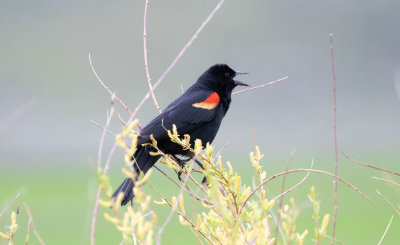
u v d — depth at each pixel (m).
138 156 4.90
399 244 14.78
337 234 15.55
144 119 36.44
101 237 14.66
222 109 5.54
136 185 2.73
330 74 45.31
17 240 11.34
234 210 3.36
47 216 19.11
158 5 48.44
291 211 2.95
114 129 37.34
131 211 2.69
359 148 35.00
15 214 3.28
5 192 23.94
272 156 31.70
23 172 30.67
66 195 23.55
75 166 32.69
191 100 5.25
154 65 42.62
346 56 47.84
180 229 13.36
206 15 47.84
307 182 19.09
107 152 33.56
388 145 35.94
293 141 37.81
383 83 46.25
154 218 2.70
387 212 17.73
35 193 24.11
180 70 42.03
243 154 32.81
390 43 49.09
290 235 2.94
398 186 3.68
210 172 3.53
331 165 27.41
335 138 2.99
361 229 15.88
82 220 18.16
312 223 12.48
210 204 3.42
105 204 2.66
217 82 5.59
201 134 5.27
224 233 3.30
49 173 30.23
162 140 4.93
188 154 5.10
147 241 2.68
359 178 23.09
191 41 3.22
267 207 3.03
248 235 3.16
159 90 39.44
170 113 5.08
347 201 19.23
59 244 14.44
